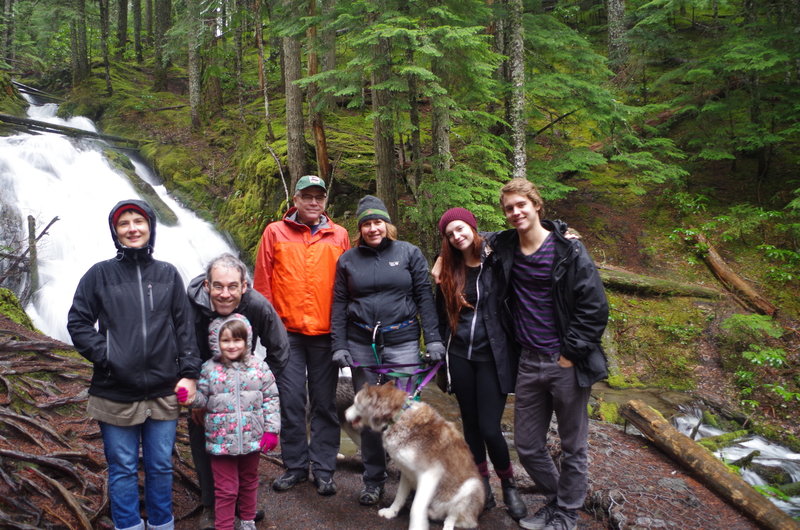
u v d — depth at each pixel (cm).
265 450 286
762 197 1067
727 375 746
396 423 288
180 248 1169
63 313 803
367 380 336
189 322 277
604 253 1030
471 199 816
